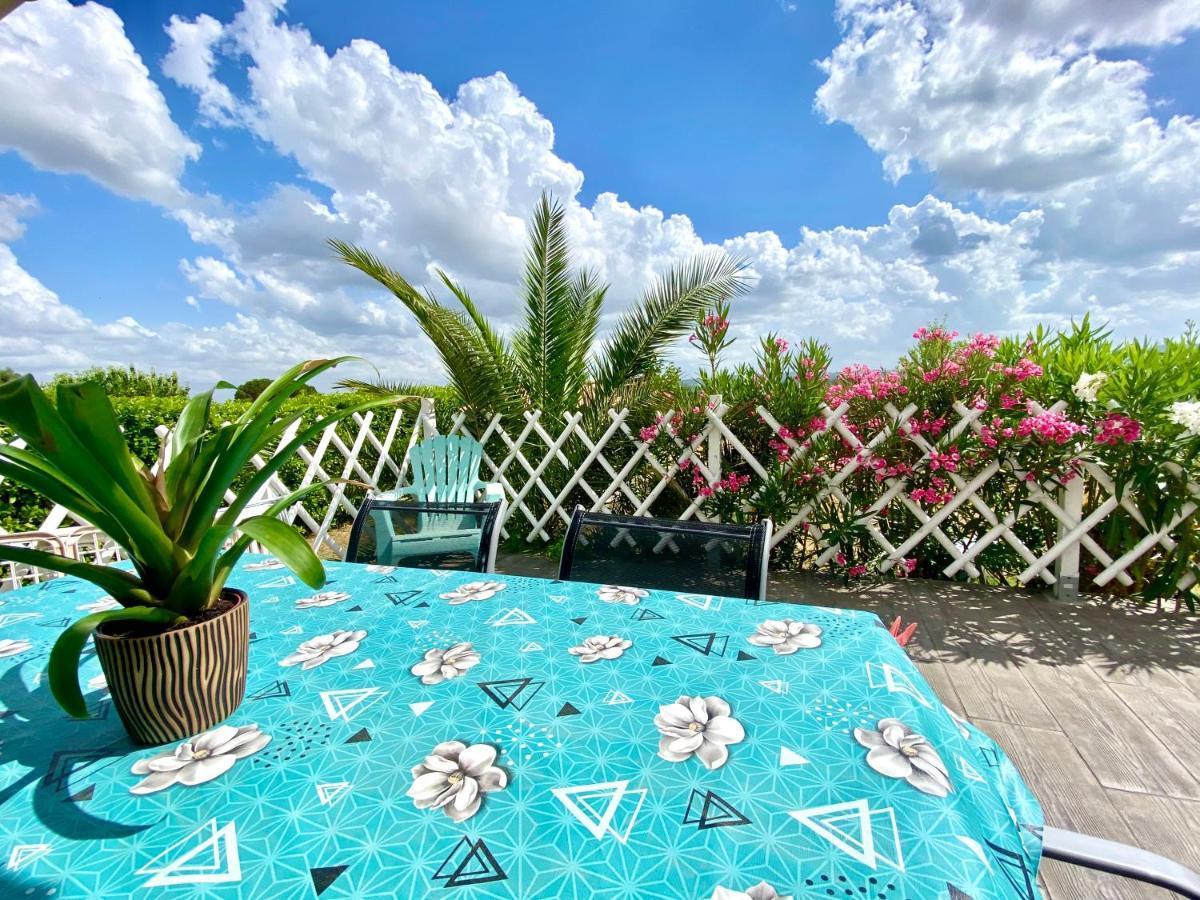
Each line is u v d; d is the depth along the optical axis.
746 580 1.32
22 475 0.62
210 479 0.72
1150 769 1.62
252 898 0.50
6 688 0.88
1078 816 1.45
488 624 1.09
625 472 3.84
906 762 0.66
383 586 1.32
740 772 0.65
